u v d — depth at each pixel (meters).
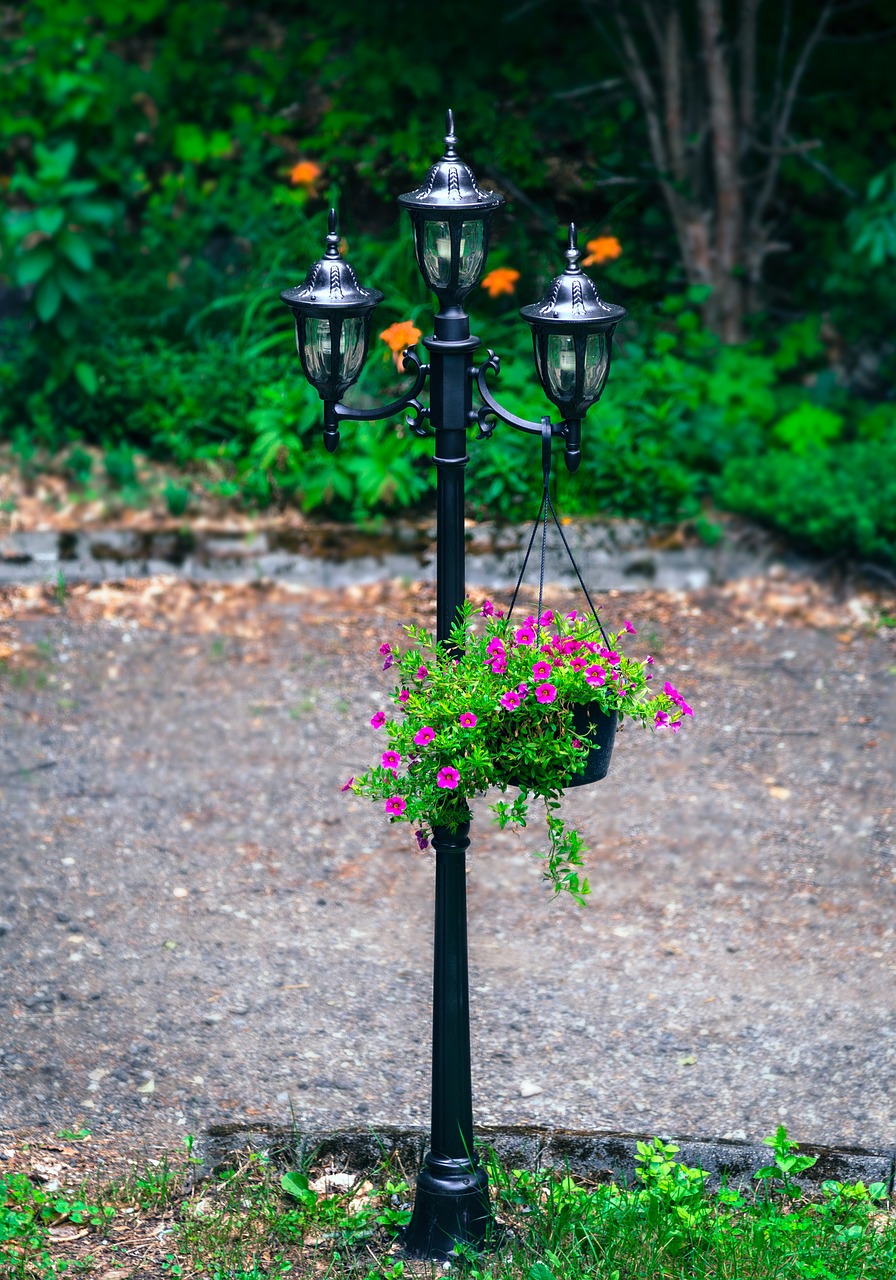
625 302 8.73
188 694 6.59
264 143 9.30
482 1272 3.43
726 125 8.45
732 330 8.77
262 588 7.51
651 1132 3.99
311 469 7.67
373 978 4.74
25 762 6.01
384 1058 4.34
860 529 7.22
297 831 5.62
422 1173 3.61
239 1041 4.40
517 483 7.50
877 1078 4.24
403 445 7.61
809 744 6.23
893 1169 3.82
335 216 3.40
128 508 7.66
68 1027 4.45
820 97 8.85
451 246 3.27
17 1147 3.90
